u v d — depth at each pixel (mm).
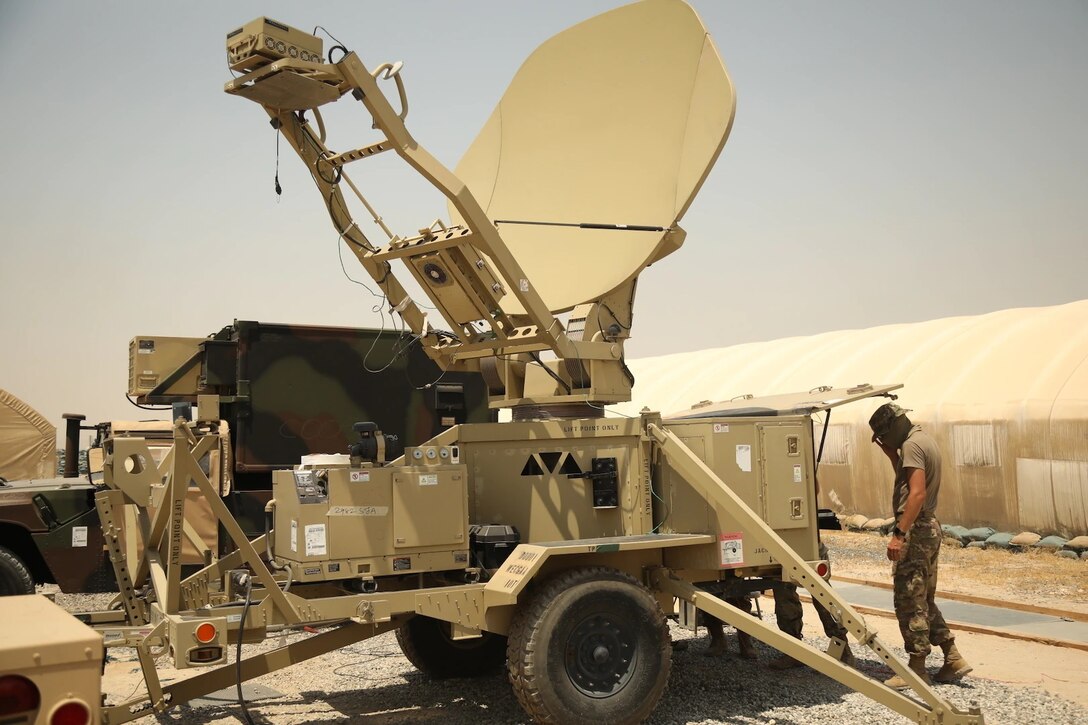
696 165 6543
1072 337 15531
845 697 6504
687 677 7082
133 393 10523
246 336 9719
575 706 5504
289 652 5527
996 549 14109
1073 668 7328
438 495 5805
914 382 17109
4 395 16828
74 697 2977
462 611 5660
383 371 10367
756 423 6664
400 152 5645
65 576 9016
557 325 6281
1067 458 13781
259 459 9656
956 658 6852
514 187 7918
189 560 9180
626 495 6461
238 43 5395
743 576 6680
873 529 16438
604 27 7688
